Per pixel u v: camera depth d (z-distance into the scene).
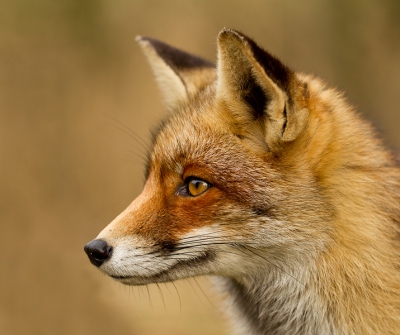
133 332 15.52
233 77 7.23
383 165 7.80
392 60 27.86
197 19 23.64
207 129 7.68
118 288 16.97
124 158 20.97
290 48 25.86
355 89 27.08
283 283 7.68
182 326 15.82
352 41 27.16
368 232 7.31
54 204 18.44
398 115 27.52
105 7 21.80
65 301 15.56
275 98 7.04
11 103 19.08
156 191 7.80
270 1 25.33
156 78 10.52
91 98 21.05
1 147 18.27
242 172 7.41
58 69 20.52
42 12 20.47
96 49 21.59
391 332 7.29
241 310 9.02
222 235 7.39
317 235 7.36
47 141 19.38
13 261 15.63
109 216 19.89
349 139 7.71
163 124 8.70
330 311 7.49
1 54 19.48
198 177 7.55
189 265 7.53
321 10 26.52
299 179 7.36
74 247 17.38
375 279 7.27
